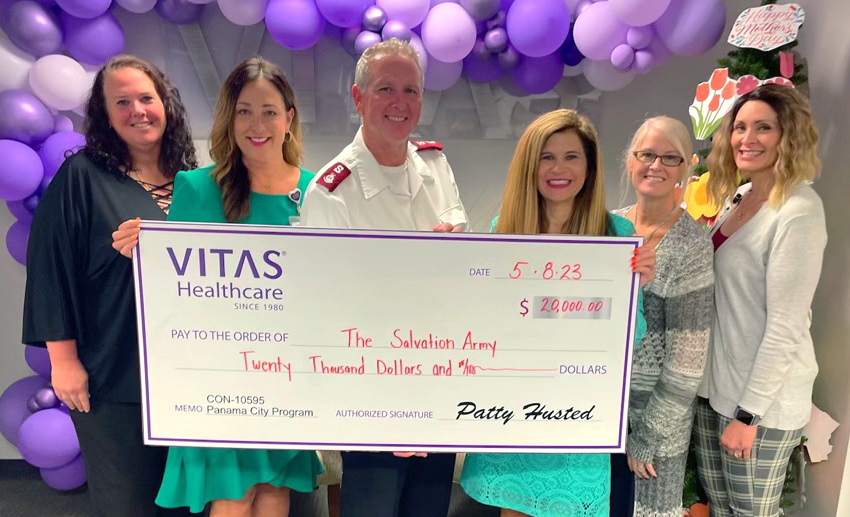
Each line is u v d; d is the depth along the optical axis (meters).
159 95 1.65
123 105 1.56
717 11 2.11
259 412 1.37
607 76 2.39
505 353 1.34
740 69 1.96
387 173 1.44
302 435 1.38
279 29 2.21
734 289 1.60
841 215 1.94
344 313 1.32
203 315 1.31
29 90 2.18
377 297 1.31
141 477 1.69
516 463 1.43
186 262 1.29
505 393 1.36
